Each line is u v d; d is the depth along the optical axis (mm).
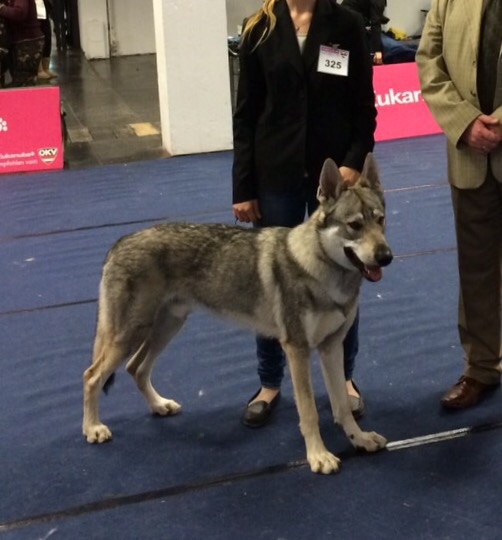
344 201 3109
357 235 3088
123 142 9633
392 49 11734
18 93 8336
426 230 6160
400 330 4586
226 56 8742
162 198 7285
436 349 4355
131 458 3467
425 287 5164
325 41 3354
